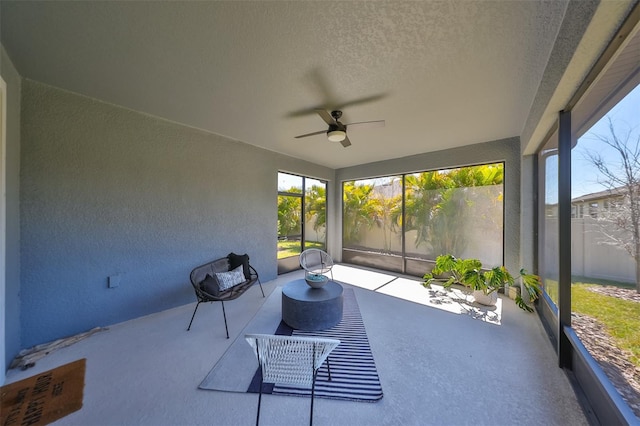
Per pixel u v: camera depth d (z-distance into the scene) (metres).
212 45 1.70
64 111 2.34
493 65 1.89
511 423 1.43
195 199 3.37
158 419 1.44
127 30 1.57
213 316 2.89
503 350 2.17
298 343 1.31
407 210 4.96
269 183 4.43
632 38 1.12
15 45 1.71
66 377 1.79
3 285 1.72
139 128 2.84
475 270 3.40
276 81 2.16
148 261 2.92
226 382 1.75
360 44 1.68
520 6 1.36
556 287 2.35
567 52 1.41
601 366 1.46
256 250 4.22
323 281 2.89
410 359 2.04
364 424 1.42
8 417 1.43
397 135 3.55
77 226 2.43
